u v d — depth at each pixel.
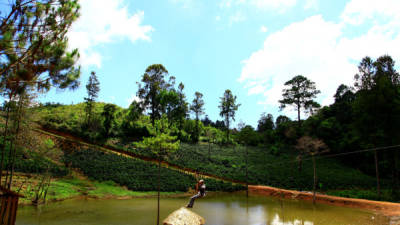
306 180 41.19
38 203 20.34
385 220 17.77
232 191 35.56
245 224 15.98
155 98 60.47
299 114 65.56
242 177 41.75
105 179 31.05
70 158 34.03
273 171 46.12
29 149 23.61
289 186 38.50
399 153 31.50
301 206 24.17
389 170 45.50
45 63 8.75
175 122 67.06
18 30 7.91
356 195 29.88
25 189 22.09
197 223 12.37
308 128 60.25
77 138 42.03
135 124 54.81
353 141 48.84
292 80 66.62
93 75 50.59
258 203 25.72
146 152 43.47
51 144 25.97
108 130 47.75
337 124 57.62
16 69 8.36
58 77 9.05
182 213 12.44
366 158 50.16
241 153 57.59
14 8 7.72
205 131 73.19
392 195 28.72
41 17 8.16
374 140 32.75
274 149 58.09
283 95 68.12
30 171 25.73
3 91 9.66
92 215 17.22
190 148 55.09
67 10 8.58
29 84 9.34
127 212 18.73
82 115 52.34
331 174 44.81
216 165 46.91
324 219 18.05
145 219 16.39
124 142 46.75
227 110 69.31
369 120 32.47
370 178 44.56
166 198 27.61
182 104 68.69
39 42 8.09
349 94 71.19
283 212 20.64
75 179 29.19
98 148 40.56
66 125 43.34
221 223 16.06
